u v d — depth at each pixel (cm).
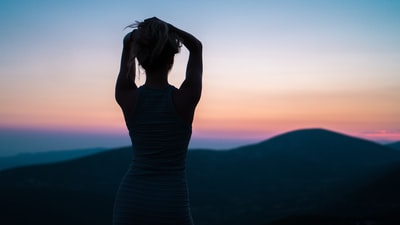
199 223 9431
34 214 8238
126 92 264
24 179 13688
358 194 11800
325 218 5778
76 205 9538
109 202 10300
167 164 258
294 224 5475
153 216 249
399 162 17162
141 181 257
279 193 15200
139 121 258
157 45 246
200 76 260
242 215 10262
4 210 8169
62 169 15862
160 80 264
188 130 262
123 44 270
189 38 262
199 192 14662
